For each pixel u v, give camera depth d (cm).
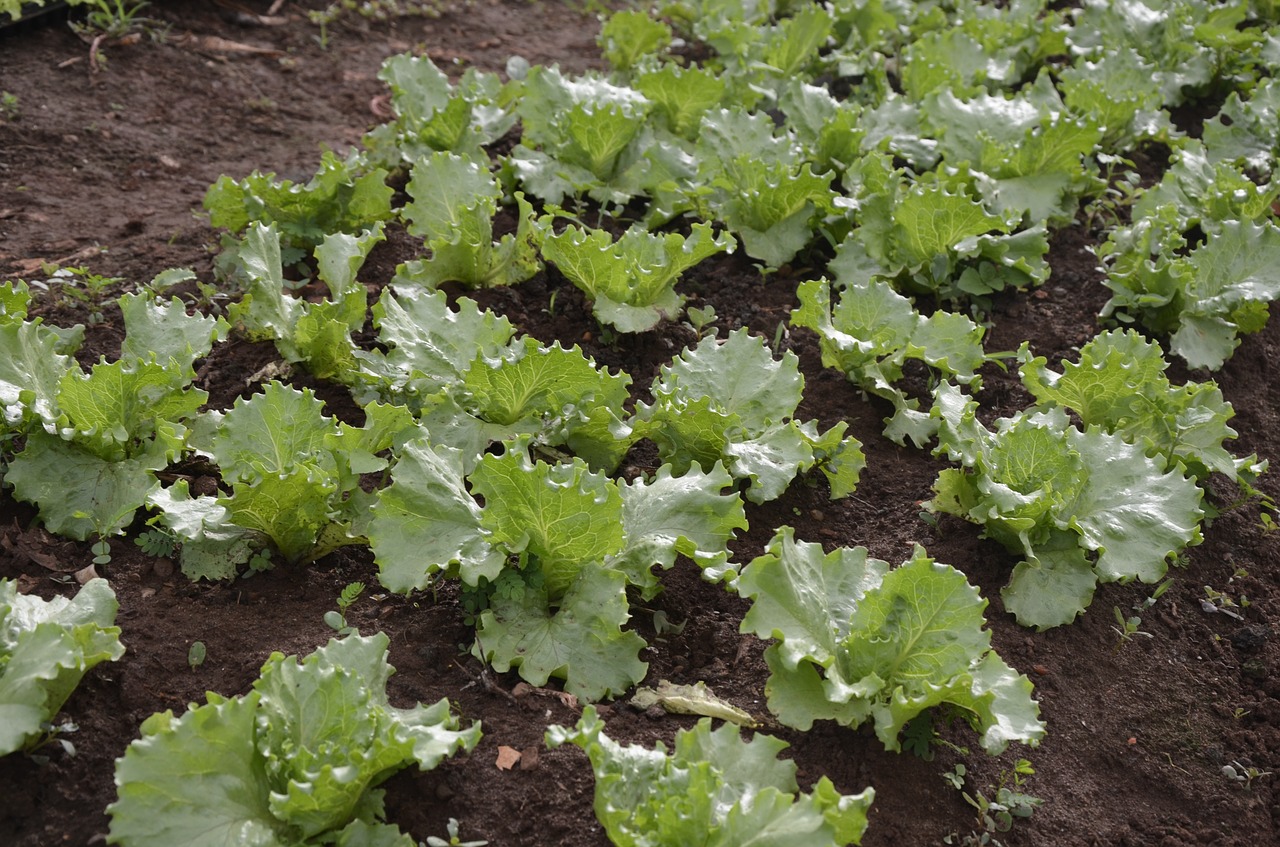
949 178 243
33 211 239
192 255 233
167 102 271
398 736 169
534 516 182
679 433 200
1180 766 188
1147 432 210
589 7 338
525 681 184
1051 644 194
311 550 192
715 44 281
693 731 173
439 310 208
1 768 172
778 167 232
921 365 226
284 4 306
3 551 190
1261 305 229
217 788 167
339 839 168
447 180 230
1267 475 220
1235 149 260
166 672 182
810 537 204
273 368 214
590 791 176
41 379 197
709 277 237
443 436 199
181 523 186
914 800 179
